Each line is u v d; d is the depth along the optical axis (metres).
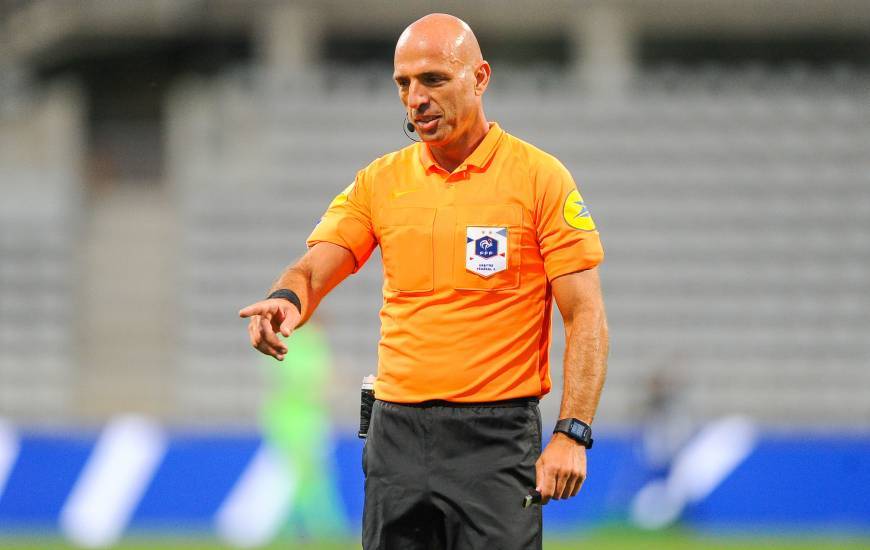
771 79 80.88
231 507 47.97
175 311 74.12
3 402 71.25
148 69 93.69
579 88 78.69
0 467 48.28
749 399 69.69
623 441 49.56
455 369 14.90
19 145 78.75
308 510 42.38
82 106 93.75
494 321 14.95
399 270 15.23
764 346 70.88
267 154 76.31
